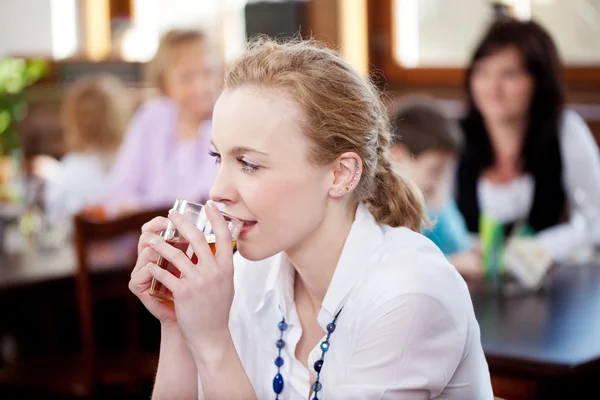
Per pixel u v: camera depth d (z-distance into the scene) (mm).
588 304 2303
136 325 2996
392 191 1415
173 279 1230
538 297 2393
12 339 3521
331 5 5641
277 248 1271
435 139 2754
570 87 4949
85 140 4145
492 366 1883
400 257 1300
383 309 1262
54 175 4816
